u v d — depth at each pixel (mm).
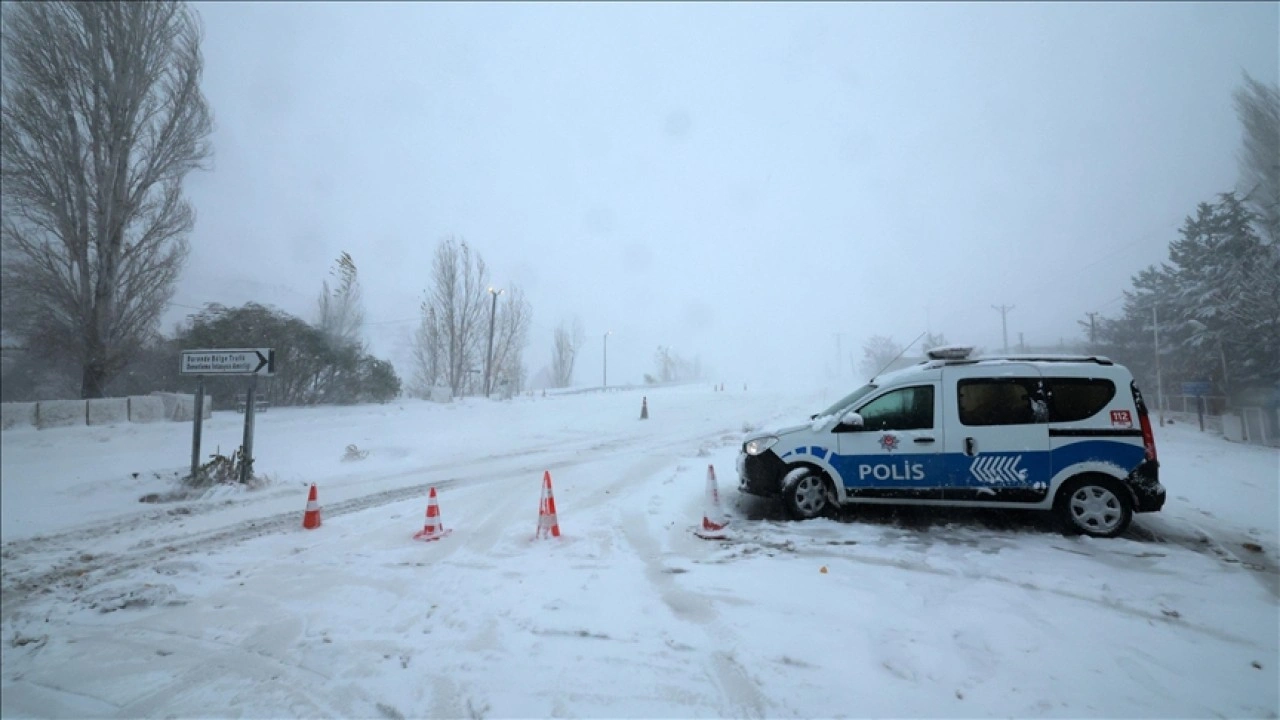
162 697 4336
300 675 4516
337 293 29156
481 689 4098
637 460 13656
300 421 21531
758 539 7004
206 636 5250
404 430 19891
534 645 4668
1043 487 6777
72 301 19656
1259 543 6238
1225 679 3797
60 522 9430
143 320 21453
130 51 20547
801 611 4980
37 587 6738
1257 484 7441
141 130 21172
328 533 8367
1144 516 7305
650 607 5238
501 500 9992
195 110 22109
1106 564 5824
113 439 16984
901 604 5047
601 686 4039
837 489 7539
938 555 6230
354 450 15117
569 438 18453
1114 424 6711
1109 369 6938
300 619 5484
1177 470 9062
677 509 8648
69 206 19703
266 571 6820
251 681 4480
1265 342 7078
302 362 27469
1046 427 6852
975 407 7113
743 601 5242
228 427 19688
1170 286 16531
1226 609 4762
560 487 10914
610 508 8992
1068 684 3779
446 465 14094
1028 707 3555
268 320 26375
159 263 21703
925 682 3857
